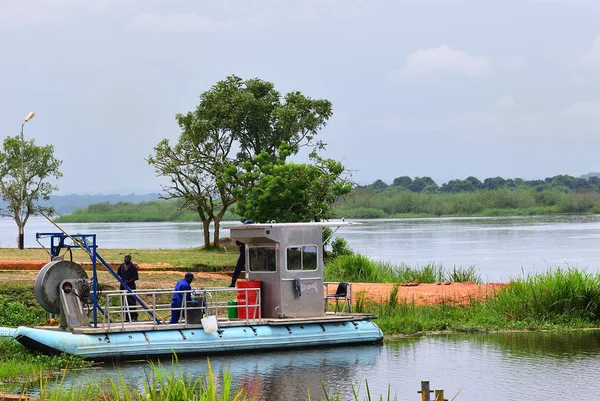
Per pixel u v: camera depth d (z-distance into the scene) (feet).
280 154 379.35
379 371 137.80
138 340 143.54
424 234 643.45
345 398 118.42
